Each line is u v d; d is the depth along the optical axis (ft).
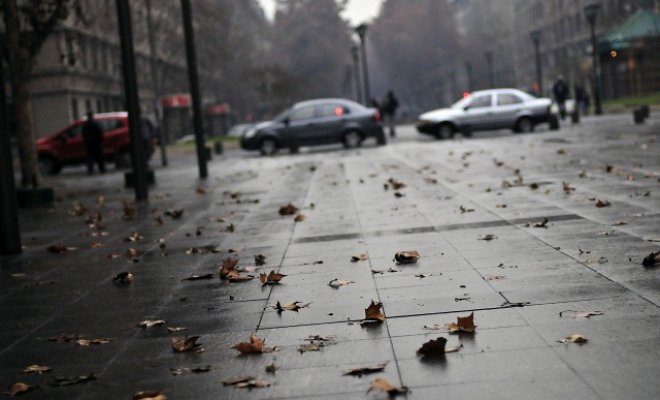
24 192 51.93
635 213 27.27
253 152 119.24
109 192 60.08
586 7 133.69
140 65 191.52
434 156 69.92
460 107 103.35
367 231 28.71
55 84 144.36
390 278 20.21
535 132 99.76
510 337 14.25
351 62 386.32
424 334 14.93
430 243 24.95
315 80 339.77
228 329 16.56
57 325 18.26
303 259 24.11
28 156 55.93
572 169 46.01
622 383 11.56
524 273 19.39
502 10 399.03
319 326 16.20
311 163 76.02
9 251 30.25
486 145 80.28
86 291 21.98
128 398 12.69
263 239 28.94
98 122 98.48
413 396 11.73
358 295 18.62
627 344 13.28
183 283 21.94
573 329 14.40
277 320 16.97
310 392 12.28
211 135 229.45
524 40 358.43
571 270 19.22
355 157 80.07
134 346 15.83
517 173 46.29
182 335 16.40
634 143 62.34
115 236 33.35
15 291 22.81
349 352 14.21
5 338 17.39
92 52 160.25
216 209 41.06
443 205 34.42
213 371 13.75
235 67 271.49
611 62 178.60
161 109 98.43
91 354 15.51
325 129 100.27
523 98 101.81
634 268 18.81
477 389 11.79
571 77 239.71
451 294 17.88
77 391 13.25
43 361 15.28
